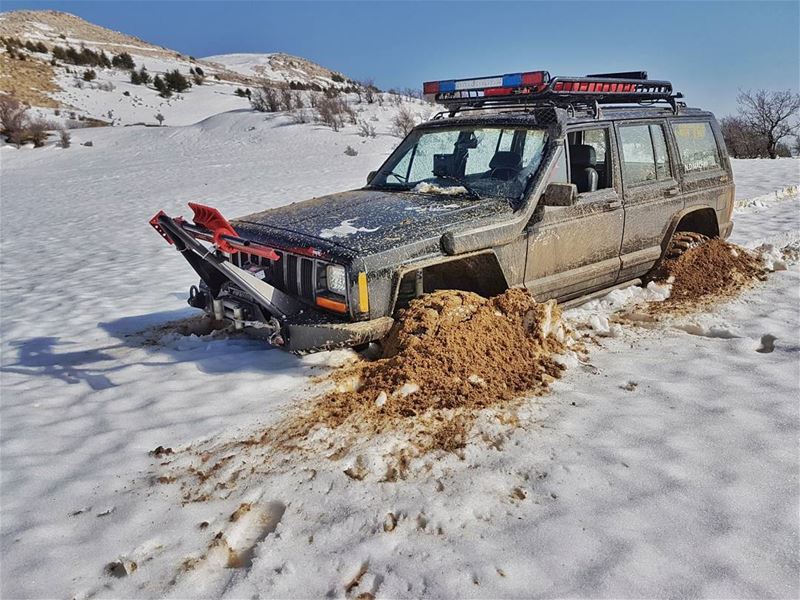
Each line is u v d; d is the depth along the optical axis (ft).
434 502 9.78
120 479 11.01
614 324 17.42
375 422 12.16
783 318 17.30
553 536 8.96
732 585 7.98
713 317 17.61
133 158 116.26
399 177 18.58
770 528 9.00
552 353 15.01
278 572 8.54
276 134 129.29
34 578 8.66
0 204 64.49
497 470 10.58
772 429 11.68
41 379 16.03
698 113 21.45
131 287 26.89
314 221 15.24
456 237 14.25
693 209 20.56
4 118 142.51
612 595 7.88
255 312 14.83
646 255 19.33
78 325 20.93
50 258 35.32
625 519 9.29
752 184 48.98
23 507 10.34
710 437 11.48
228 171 86.69
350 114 142.51
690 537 8.89
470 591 8.02
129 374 15.80
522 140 16.66
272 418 12.71
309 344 13.50
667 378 14.06
